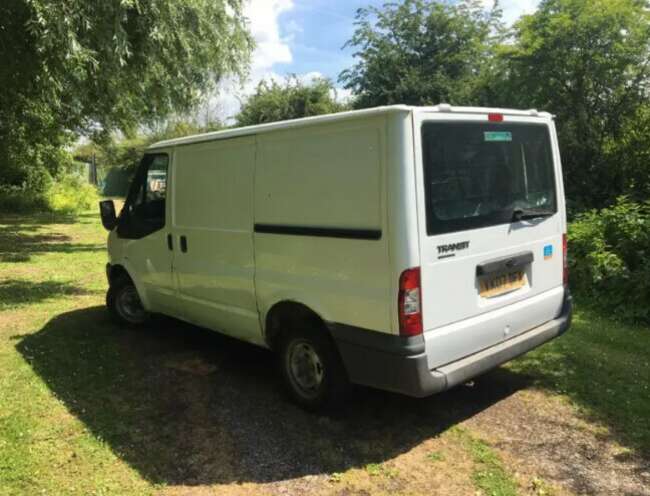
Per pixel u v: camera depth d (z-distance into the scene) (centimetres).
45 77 762
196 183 485
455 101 1945
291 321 416
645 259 662
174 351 554
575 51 1121
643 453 349
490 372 477
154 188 544
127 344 577
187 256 505
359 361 357
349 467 342
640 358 505
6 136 1639
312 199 375
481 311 370
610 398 423
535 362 496
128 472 341
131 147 3453
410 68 2197
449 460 346
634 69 1109
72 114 1370
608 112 1158
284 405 428
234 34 995
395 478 329
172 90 1012
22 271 1011
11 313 703
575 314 644
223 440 377
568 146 1123
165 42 852
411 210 325
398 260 326
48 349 560
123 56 805
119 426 397
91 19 702
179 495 319
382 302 337
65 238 1506
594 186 1088
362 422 397
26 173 2283
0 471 340
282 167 396
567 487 316
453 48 2245
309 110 3145
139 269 579
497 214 379
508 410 409
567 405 415
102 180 3656
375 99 2253
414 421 396
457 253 350
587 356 507
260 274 424
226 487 325
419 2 2208
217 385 468
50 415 414
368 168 339
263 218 415
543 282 425
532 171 416
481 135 372
